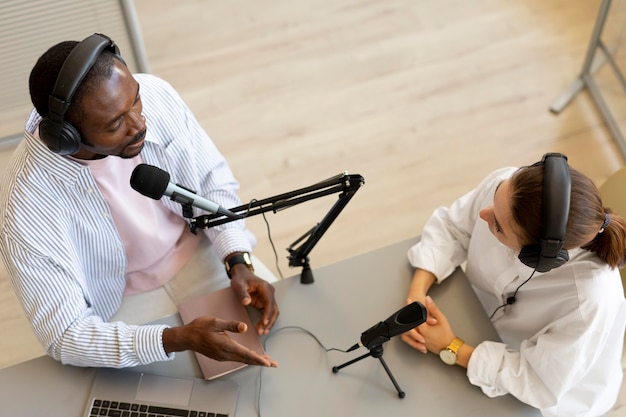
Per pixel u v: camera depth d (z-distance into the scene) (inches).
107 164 60.4
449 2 124.1
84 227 62.6
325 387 56.4
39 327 59.2
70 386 57.2
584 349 54.7
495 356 56.0
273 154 107.3
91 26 95.9
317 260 97.5
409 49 118.6
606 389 58.1
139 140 55.4
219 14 124.0
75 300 60.2
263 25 122.3
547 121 110.0
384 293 61.4
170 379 57.1
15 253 58.2
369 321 59.7
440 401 55.5
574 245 49.9
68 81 47.8
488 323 59.6
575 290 55.4
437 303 61.0
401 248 64.5
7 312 93.6
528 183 48.8
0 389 56.9
